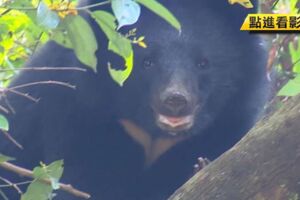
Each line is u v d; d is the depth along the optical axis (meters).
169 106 9.34
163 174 10.73
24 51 10.23
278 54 11.19
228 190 6.51
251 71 10.42
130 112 10.26
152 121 10.23
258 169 6.45
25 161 11.01
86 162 10.38
